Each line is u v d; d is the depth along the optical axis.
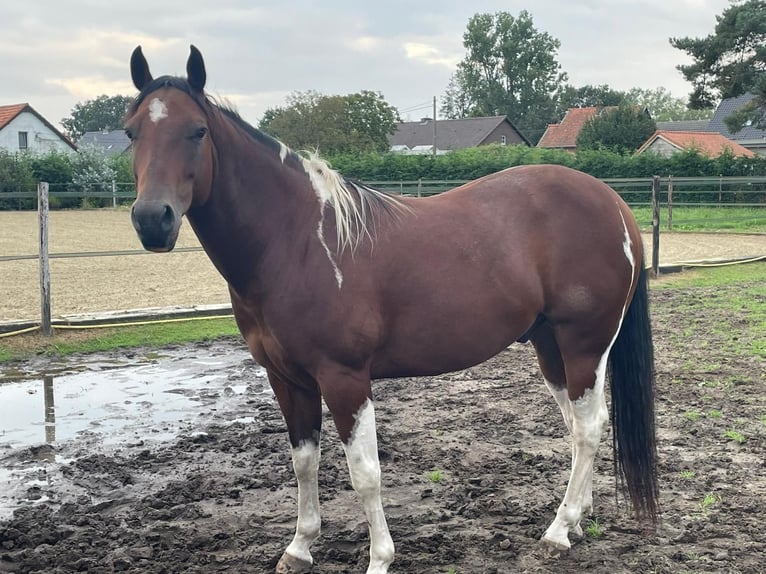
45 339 8.25
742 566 3.29
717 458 4.62
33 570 3.45
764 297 10.55
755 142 43.06
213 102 3.07
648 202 21.95
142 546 3.66
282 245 3.04
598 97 80.88
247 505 4.17
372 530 3.16
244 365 7.49
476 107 77.69
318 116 39.34
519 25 75.06
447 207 3.35
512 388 6.48
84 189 30.61
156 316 9.18
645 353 3.61
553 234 3.40
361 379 3.06
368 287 3.04
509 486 4.30
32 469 4.79
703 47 26.22
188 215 3.05
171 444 5.25
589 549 3.49
